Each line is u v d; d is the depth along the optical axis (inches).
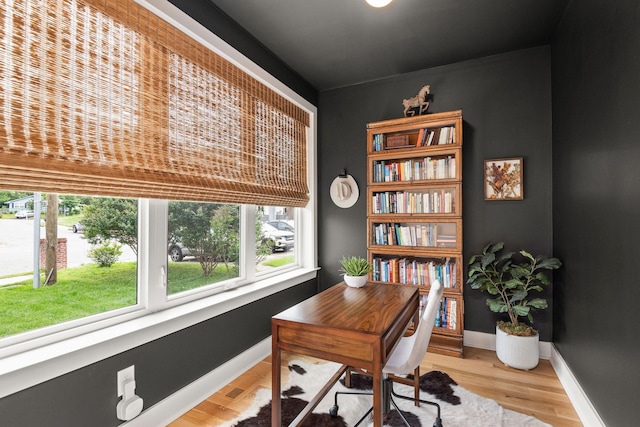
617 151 57.1
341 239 143.3
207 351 86.0
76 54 56.6
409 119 119.3
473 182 118.6
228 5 87.0
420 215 118.1
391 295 76.7
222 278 101.0
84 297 64.9
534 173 110.3
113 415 63.0
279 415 61.4
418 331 64.1
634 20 50.4
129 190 65.1
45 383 52.7
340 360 55.7
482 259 105.7
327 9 89.0
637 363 49.8
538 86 110.0
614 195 58.5
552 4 86.9
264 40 105.1
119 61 63.9
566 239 90.6
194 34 79.7
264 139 109.5
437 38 104.2
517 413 76.4
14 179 47.9
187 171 77.9
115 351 62.7
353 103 141.3
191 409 78.8
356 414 76.4
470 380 92.4
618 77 56.5
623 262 54.9
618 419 56.5
